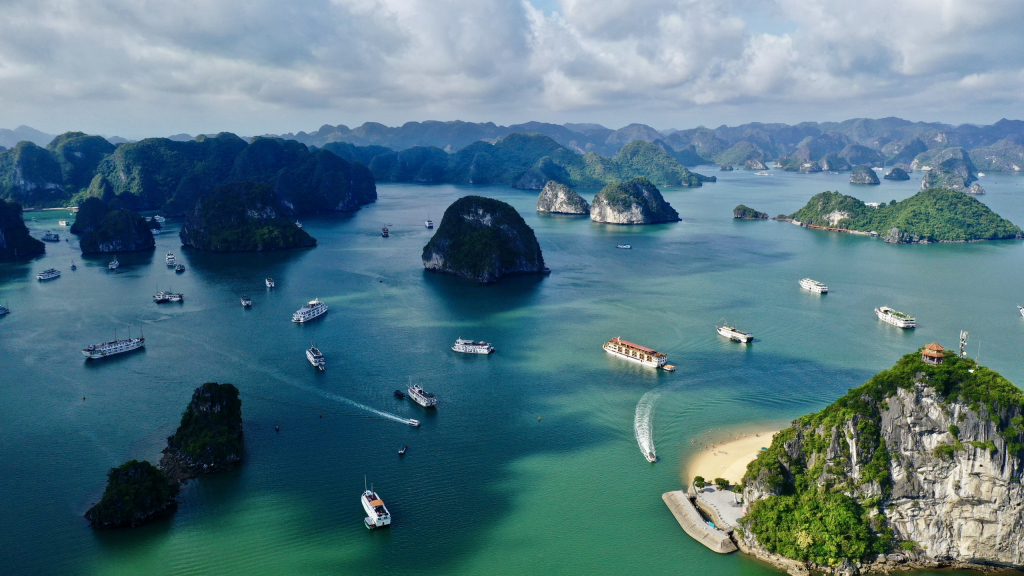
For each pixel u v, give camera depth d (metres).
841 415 119.88
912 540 114.06
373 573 111.69
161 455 149.88
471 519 126.00
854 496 116.00
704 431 160.62
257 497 133.12
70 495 134.38
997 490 108.88
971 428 110.44
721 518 123.25
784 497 118.94
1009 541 109.62
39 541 120.31
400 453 149.38
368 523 123.44
